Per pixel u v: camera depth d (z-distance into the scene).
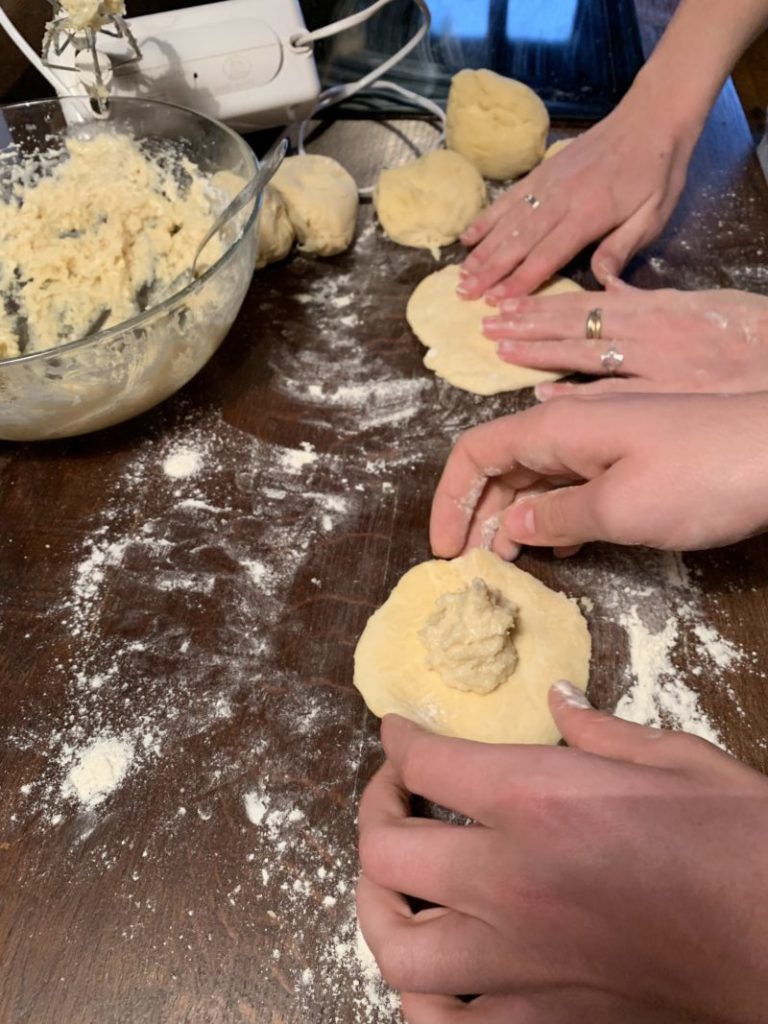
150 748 0.60
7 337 0.78
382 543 0.72
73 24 0.76
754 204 1.00
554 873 0.39
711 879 0.37
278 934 0.53
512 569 0.69
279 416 0.82
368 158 1.08
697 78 0.90
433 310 0.90
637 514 0.56
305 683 0.63
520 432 0.63
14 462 0.78
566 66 1.23
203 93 0.93
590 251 0.97
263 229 0.88
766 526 0.57
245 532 0.73
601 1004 0.39
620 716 0.62
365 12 0.93
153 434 0.80
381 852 0.45
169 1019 0.50
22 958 0.52
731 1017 0.35
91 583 0.70
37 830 0.57
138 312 0.82
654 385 0.79
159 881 0.55
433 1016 0.43
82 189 0.86
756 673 0.64
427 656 0.63
